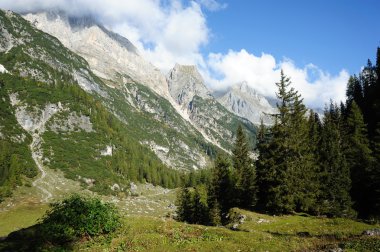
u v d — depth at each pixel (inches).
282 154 2455.7
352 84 5177.2
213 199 3417.8
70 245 934.4
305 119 2829.7
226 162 3580.2
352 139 2994.6
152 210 5876.0
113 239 1003.3
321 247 913.5
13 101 7564.0
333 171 2490.2
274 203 2365.9
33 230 981.2
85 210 1012.5
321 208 2388.0
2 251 871.1
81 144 7509.8
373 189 2477.9
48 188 5556.1
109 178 6929.1
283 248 919.7
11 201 4648.1
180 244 976.3
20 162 5797.2
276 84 2583.7
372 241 905.5
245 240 1009.5
